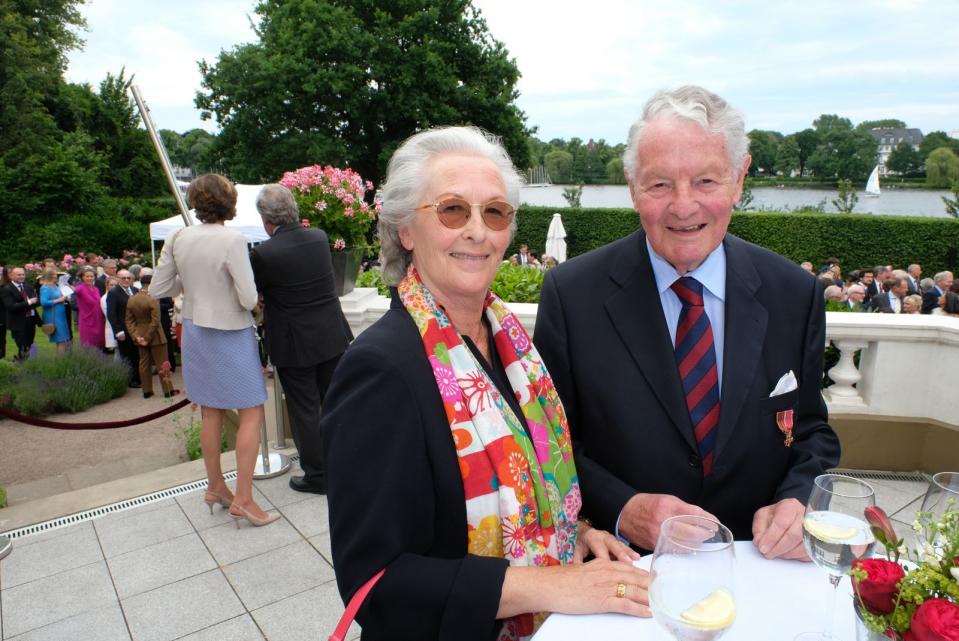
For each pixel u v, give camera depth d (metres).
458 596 1.07
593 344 1.71
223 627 2.66
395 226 1.33
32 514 3.67
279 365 3.71
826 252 17.97
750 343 1.63
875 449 3.77
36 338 13.02
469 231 1.24
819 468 1.60
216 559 3.17
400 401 1.11
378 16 23.64
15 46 28.94
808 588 1.25
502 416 1.24
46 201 26.69
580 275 1.81
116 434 7.05
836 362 4.03
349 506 1.08
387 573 1.08
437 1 23.78
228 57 23.62
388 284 1.41
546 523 1.27
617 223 21.44
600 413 1.69
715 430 1.62
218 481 3.59
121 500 3.83
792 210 21.78
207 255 3.18
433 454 1.15
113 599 2.87
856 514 1.15
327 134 24.03
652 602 0.98
